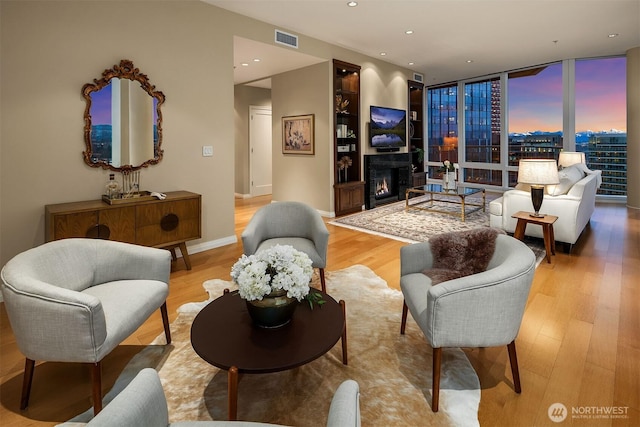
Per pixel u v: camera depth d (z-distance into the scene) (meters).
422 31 5.36
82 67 3.29
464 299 1.67
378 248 4.40
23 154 3.05
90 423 0.89
